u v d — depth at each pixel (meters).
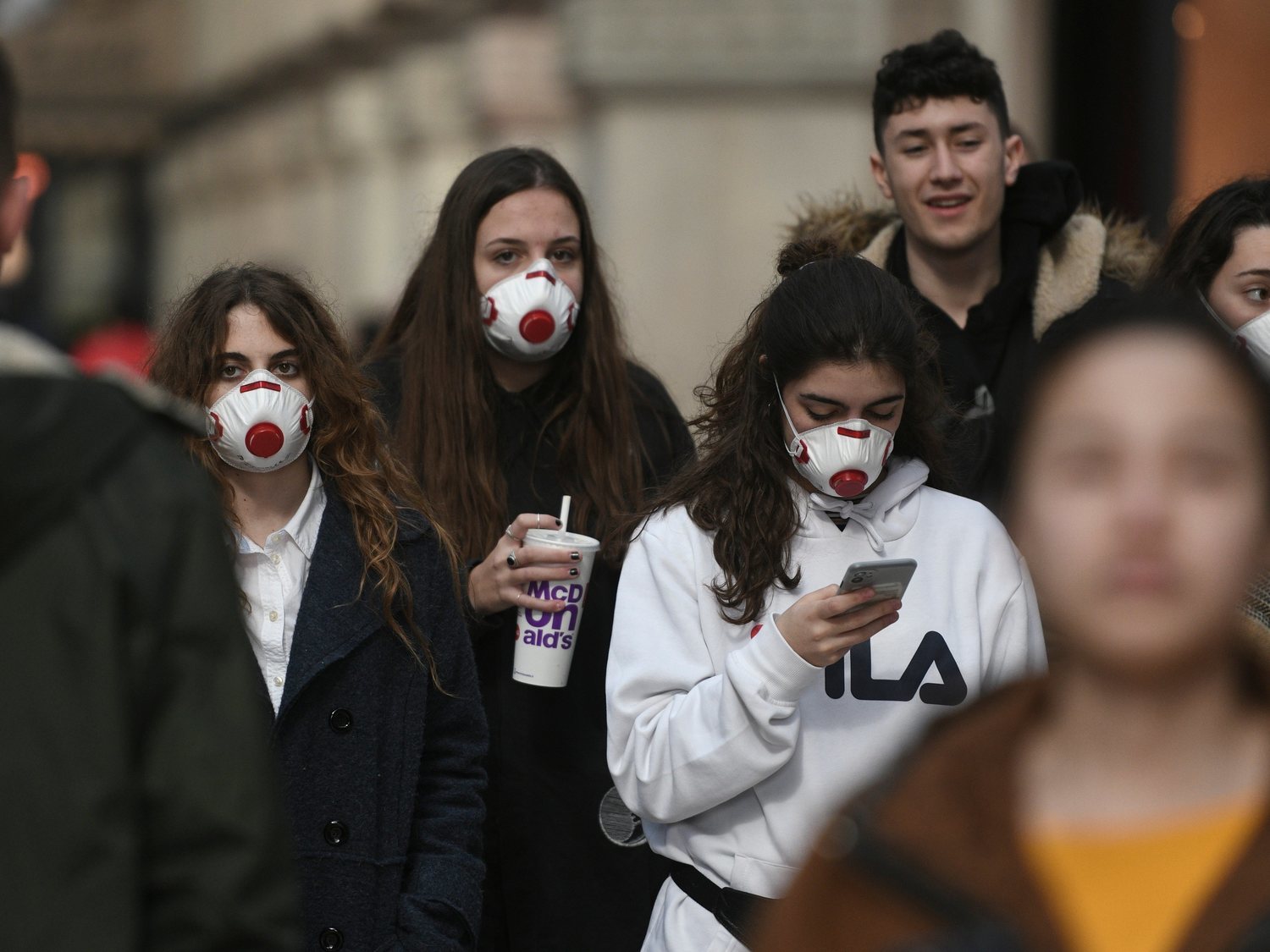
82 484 5.68
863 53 31.02
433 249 13.00
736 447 9.76
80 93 56.91
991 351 13.28
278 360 10.09
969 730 4.30
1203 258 11.11
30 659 5.55
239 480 10.12
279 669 9.84
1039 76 26.95
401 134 42.91
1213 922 3.84
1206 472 4.05
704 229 31.53
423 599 10.18
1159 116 25.39
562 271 12.87
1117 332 4.20
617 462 12.88
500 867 12.02
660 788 9.15
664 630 9.68
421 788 10.31
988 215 13.33
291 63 50.56
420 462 12.68
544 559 11.27
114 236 57.81
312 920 9.52
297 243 51.06
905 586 8.57
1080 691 4.17
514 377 13.03
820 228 14.66
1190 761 4.09
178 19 56.88
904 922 4.05
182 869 5.75
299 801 9.61
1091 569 4.04
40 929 5.46
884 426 9.56
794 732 8.81
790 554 9.58
